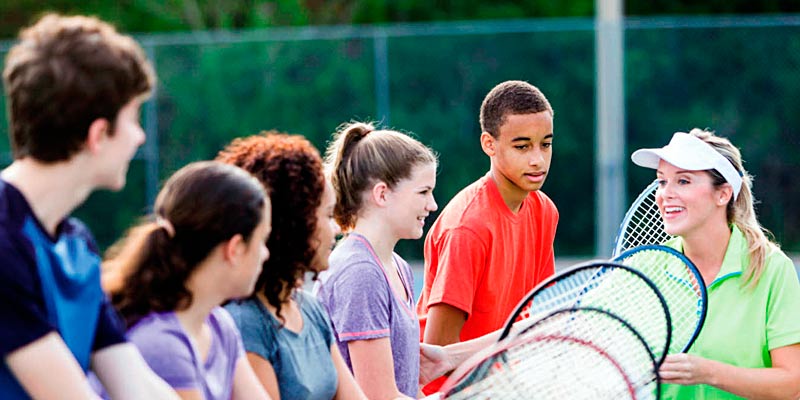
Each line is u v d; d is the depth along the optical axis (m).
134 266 4.33
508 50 22.38
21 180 3.82
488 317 7.41
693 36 22.20
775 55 22.14
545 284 4.79
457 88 22.41
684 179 6.50
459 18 28.83
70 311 3.87
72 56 3.77
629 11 27.83
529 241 7.78
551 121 7.50
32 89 3.74
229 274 4.38
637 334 4.88
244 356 4.81
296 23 29.28
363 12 29.28
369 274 5.87
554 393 4.73
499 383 4.72
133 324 4.34
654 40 22.27
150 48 22.45
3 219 3.67
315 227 5.00
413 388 6.17
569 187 22.50
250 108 22.55
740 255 6.50
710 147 6.49
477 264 7.20
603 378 4.78
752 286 6.45
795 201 22.12
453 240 7.20
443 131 22.42
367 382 5.77
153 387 4.12
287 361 5.00
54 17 3.97
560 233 22.58
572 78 22.39
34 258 3.70
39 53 3.78
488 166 22.41
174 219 4.30
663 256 6.56
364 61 22.48
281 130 22.55
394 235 6.17
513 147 7.36
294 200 4.91
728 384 6.10
